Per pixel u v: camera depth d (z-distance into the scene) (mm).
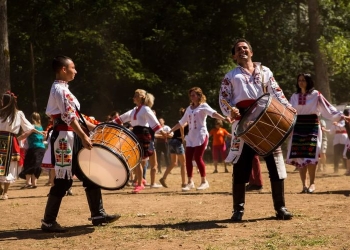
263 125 7027
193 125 12688
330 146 24047
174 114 32938
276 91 7617
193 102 12719
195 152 12734
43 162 12508
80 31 29688
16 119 11227
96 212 7555
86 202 10578
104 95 32438
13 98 11242
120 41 32906
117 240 6559
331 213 8016
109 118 16188
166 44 31703
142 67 31891
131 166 6977
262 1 33625
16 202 11227
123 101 33000
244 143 7570
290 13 34688
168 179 17016
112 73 31344
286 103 7527
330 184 13258
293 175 16406
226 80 7625
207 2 33562
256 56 34562
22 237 7016
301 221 7434
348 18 32719
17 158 11805
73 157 7168
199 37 33500
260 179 11766
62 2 30031
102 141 6875
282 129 7062
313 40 27734
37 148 14969
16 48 30297
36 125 15016
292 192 11367
